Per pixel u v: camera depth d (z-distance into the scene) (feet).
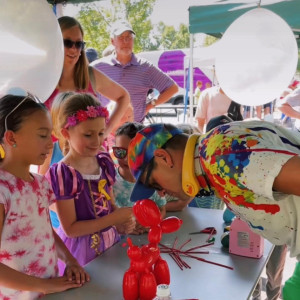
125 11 45.55
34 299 4.09
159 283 3.82
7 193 4.12
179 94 38.01
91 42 43.86
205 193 3.54
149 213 3.70
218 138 2.94
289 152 2.67
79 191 5.28
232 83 8.67
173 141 3.40
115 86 8.79
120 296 3.75
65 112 5.67
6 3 3.86
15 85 4.14
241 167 2.70
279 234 3.30
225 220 5.83
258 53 8.32
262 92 8.55
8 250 4.12
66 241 5.57
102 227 5.20
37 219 4.42
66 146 6.15
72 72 7.82
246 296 3.66
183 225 5.71
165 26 53.26
